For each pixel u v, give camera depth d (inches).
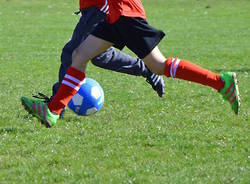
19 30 2487.7
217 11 3331.7
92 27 815.7
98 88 864.9
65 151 724.7
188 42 2119.8
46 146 746.8
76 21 2874.0
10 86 1222.3
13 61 1617.9
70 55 837.2
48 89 1197.1
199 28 2596.0
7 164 674.8
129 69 873.5
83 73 706.8
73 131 824.9
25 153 721.6
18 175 639.8
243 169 640.4
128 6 668.7
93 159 689.6
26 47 1957.4
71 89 707.4
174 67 679.7
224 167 648.4
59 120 887.1
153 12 3329.2
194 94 1103.0
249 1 3750.0
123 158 693.9
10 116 915.4
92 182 607.5
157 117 908.6
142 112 949.8
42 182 615.8
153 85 887.1
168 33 2421.3
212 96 1079.6
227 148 730.2
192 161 677.3
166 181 606.5
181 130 822.5
